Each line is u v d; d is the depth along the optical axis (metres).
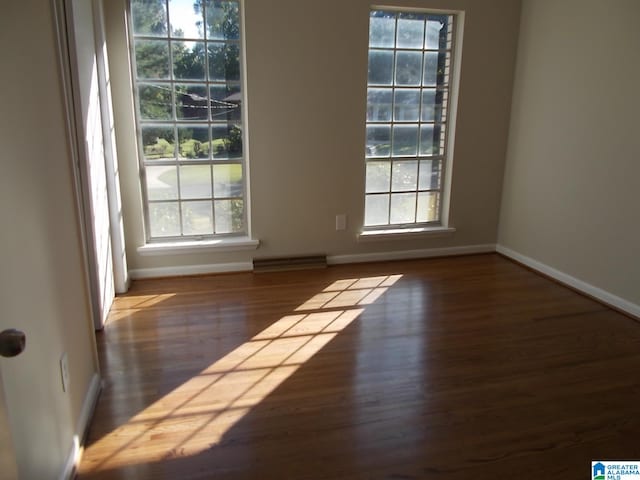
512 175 4.22
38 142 1.58
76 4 2.51
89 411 2.02
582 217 3.47
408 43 3.93
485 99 4.11
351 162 3.94
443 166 4.27
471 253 4.44
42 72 1.66
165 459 1.81
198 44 3.52
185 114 3.61
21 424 1.29
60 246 1.76
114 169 3.23
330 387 2.30
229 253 3.85
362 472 1.76
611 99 3.17
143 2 3.37
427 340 2.79
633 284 3.10
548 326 2.98
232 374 2.40
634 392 2.28
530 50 3.91
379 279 3.78
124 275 3.45
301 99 3.70
